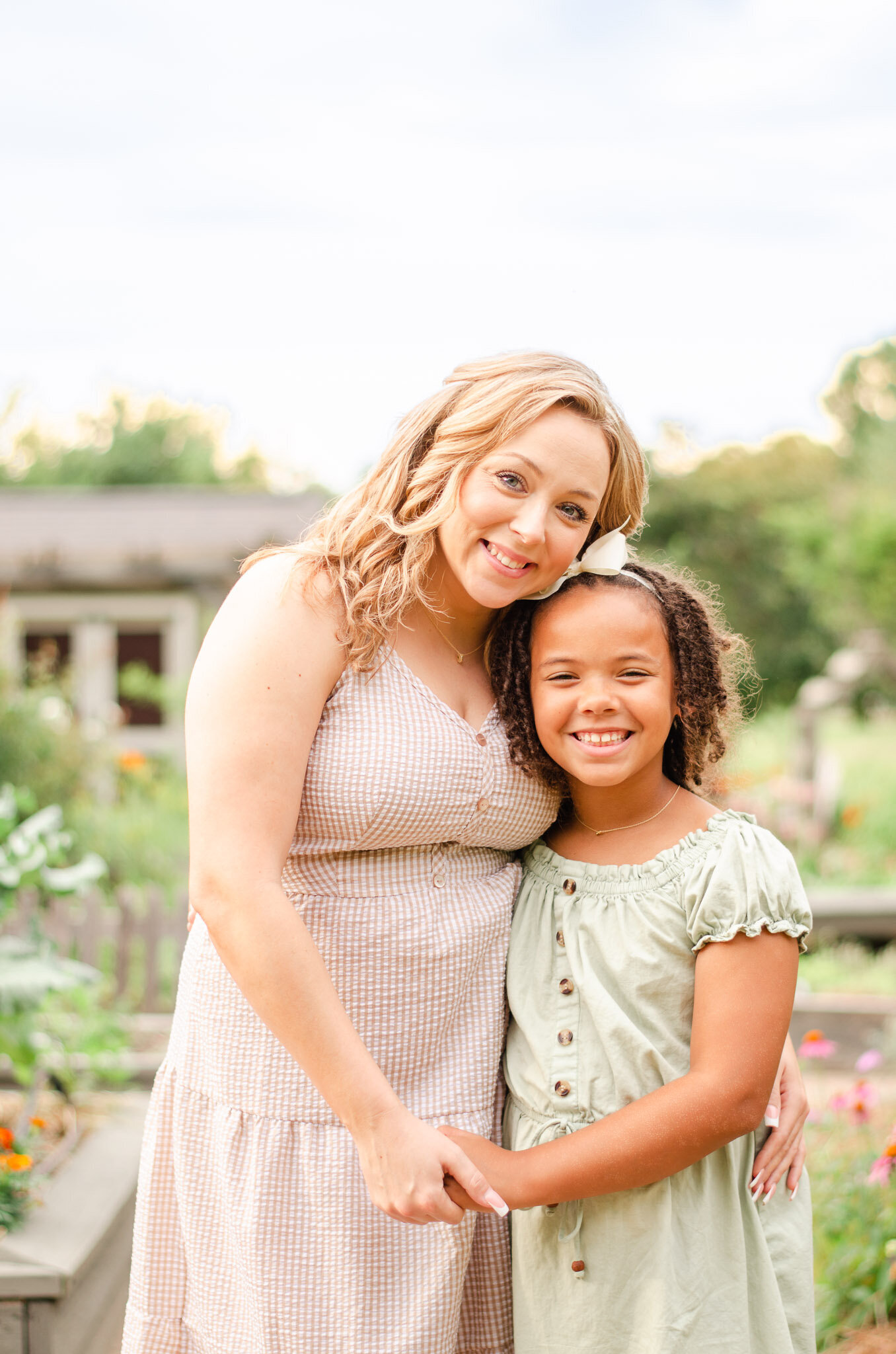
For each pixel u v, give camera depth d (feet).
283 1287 5.15
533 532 5.03
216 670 4.96
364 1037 5.25
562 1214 5.21
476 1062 5.46
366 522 5.31
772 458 73.72
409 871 5.40
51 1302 8.09
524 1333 5.34
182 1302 5.64
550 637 5.28
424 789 5.16
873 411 80.12
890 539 56.90
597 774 5.22
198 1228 5.47
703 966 5.02
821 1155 11.17
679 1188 5.14
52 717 28.45
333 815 5.13
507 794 5.46
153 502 46.50
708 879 5.08
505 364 5.35
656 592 5.49
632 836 5.51
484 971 5.57
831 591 61.57
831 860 31.83
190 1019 5.59
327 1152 5.16
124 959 18.90
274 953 4.55
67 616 40.45
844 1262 9.49
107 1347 9.31
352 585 5.19
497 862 5.81
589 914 5.37
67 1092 11.91
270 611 5.03
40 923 11.19
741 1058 4.87
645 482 5.77
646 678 5.23
